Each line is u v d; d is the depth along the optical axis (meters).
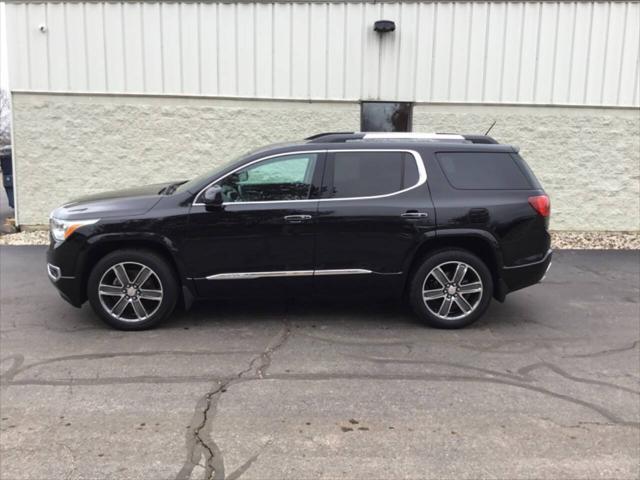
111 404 3.92
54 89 10.35
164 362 4.67
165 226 5.25
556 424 3.68
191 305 5.91
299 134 10.54
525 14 10.22
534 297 6.83
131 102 10.41
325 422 3.69
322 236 5.36
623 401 4.02
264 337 5.30
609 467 3.19
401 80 10.40
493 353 4.95
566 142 10.57
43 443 3.41
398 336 5.36
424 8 10.20
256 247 5.34
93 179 10.60
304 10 10.21
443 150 5.60
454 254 5.45
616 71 10.38
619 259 9.01
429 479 3.07
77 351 4.91
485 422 3.71
